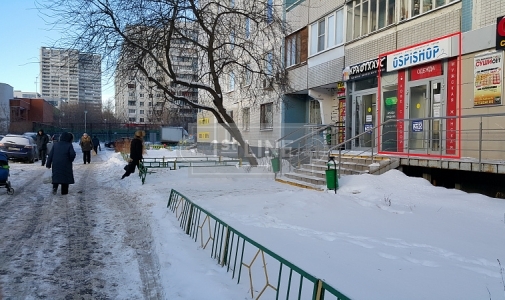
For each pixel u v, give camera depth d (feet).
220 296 13.48
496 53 31.35
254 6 47.55
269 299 13.10
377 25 44.78
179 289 14.60
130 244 20.93
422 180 32.37
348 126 50.37
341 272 15.53
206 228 22.13
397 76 41.86
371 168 35.88
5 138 73.51
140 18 42.75
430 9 37.86
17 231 23.13
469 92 33.65
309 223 23.40
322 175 39.24
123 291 15.02
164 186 39.27
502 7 30.94
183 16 44.42
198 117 80.74
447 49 35.17
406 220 23.73
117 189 39.65
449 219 23.61
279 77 50.47
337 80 51.34
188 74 50.08
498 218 23.39
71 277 16.37
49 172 54.70
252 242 13.91
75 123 184.24
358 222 23.53
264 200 30.09
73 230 23.54
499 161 28.94
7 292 14.84
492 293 13.57
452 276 15.16
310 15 57.31
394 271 15.69
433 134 37.32
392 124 42.73
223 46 48.70
